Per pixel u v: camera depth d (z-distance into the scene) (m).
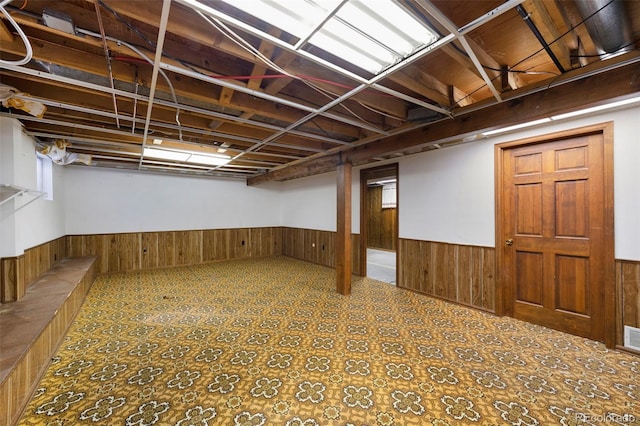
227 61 2.08
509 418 1.69
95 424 1.63
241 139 3.58
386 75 1.93
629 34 1.68
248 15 1.54
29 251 3.22
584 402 1.83
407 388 1.97
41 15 1.45
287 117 2.81
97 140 3.56
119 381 2.03
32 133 3.14
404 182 4.44
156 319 3.20
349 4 1.35
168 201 6.23
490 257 3.38
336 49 1.69
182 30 1.52
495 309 3.34
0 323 2.19
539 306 3.04
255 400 1.84
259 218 7.55
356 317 3.28
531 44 1.98
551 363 2.29
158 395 1.88
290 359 2.35
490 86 2.10
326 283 4.82
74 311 3.16
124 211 5.71
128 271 5.73
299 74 2.00
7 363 1.64
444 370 2.19
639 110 2.38
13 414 1.62
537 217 3.06
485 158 3.43
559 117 2.68
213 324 3.07
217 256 6.88
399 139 3.37
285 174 5.84
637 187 2.40
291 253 7.49
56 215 4.42
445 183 3.86
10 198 2.58
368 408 1.77
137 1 1.39
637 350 2.39
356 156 3.97
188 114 3.02
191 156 4.61
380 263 6.92
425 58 2.10
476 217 3.52
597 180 2.65
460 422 1.66
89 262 4.55
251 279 5.10
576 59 1.90
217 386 1.98
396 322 3.13
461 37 1.55
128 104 2.71
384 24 1.49
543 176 3.01
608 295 2.54
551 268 2.95
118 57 1.89
